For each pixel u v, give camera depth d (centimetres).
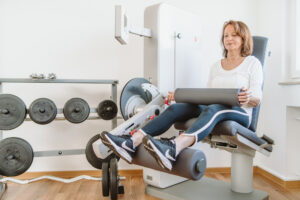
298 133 209
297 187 205
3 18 230
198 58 212
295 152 209
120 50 242
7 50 230
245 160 172
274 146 224
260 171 245
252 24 254
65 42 237
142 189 201
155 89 174
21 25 232
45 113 182
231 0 253
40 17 234
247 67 168
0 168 174
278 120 218
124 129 153
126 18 158
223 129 141
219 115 136
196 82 211
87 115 193
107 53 240
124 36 154
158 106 171
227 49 179
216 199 162
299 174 205
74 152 202
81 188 204
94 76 239
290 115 208
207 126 128
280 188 204
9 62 231
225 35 177
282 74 215
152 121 141
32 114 178
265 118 238
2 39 230
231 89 138
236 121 149
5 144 174
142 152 129
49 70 235
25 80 190
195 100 150
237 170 173
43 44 234
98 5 240
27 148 177
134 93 178
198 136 125
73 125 237
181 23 197
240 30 171
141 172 240
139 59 243
